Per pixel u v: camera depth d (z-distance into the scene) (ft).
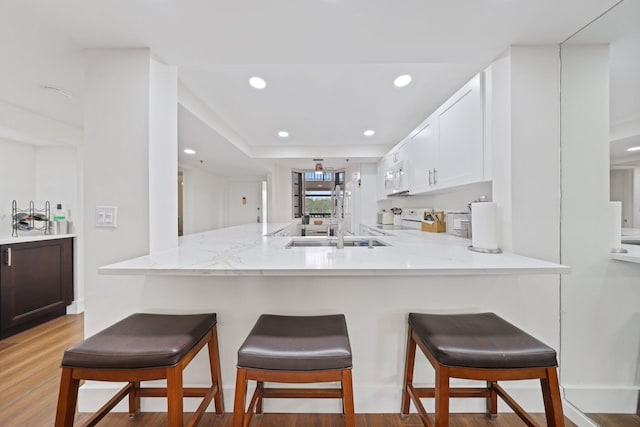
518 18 4.24
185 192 16.28
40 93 6.86
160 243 5.29
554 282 4.95
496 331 3.92
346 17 4.20
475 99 5.66
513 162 4.92
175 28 4.44
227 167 16.43
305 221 18.25
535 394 4.98
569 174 4.91
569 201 4.91
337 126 10.71
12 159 9.26
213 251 5.23
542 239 4.93
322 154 13.58
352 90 7.72
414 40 4.77
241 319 4.99
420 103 8.57
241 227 11.39
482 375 3.43
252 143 13.07
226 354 5.02
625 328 4.80
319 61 5.42
